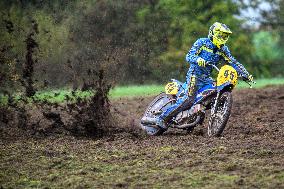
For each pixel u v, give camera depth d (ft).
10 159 65.26
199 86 80.59
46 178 57.41
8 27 97.91
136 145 72.28
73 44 109.70
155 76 154.92
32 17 106.01
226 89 77.05
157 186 53.06
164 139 76.74
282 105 115.34
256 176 54.49
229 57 79.82
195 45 79.56
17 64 93.81
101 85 88.33
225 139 73.82
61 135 83.20
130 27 142.10
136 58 141.18
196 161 60.85
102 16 124.67
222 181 53.52
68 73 105.09
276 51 279.28
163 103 86.48
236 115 104.06
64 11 112.37
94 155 66.44
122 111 115.14
